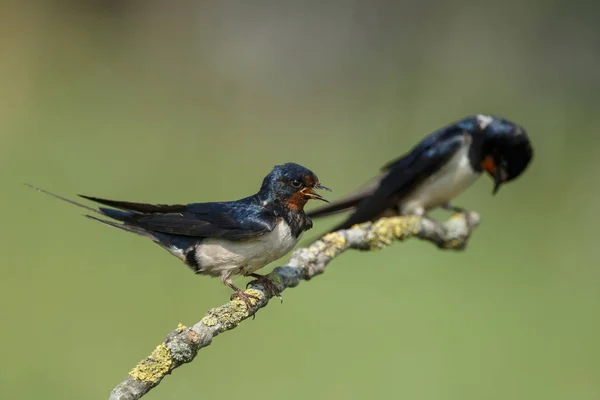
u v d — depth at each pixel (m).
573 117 17.50
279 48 20.20
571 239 13.41
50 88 18.52
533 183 15.23
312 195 5.73
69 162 15.26
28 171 14.64
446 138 8.14
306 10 20.61
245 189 14.79
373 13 19.97
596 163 15.98
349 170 16.20
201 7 21.28
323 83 19.39
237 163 16.48
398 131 17.77
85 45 20.22
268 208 5.68
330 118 18.55
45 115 17.36
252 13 20.80
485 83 18.45
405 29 19.67
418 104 18.47
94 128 17.05
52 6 20.44
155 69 19.83
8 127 16.67
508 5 19.06
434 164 8.05
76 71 19.34
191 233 5.59
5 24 19.72
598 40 18.23
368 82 19.14
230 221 5.59
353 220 8.03
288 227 5.71
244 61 20.14
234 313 5.08
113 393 4.53
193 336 4.75
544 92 18.12
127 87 19.06
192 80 19.61
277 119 18.56
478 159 8.25
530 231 13.61
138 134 16.95
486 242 13.13
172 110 18.45
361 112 18.47
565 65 18.38
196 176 15.42
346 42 19.92
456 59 19.06
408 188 8.11
